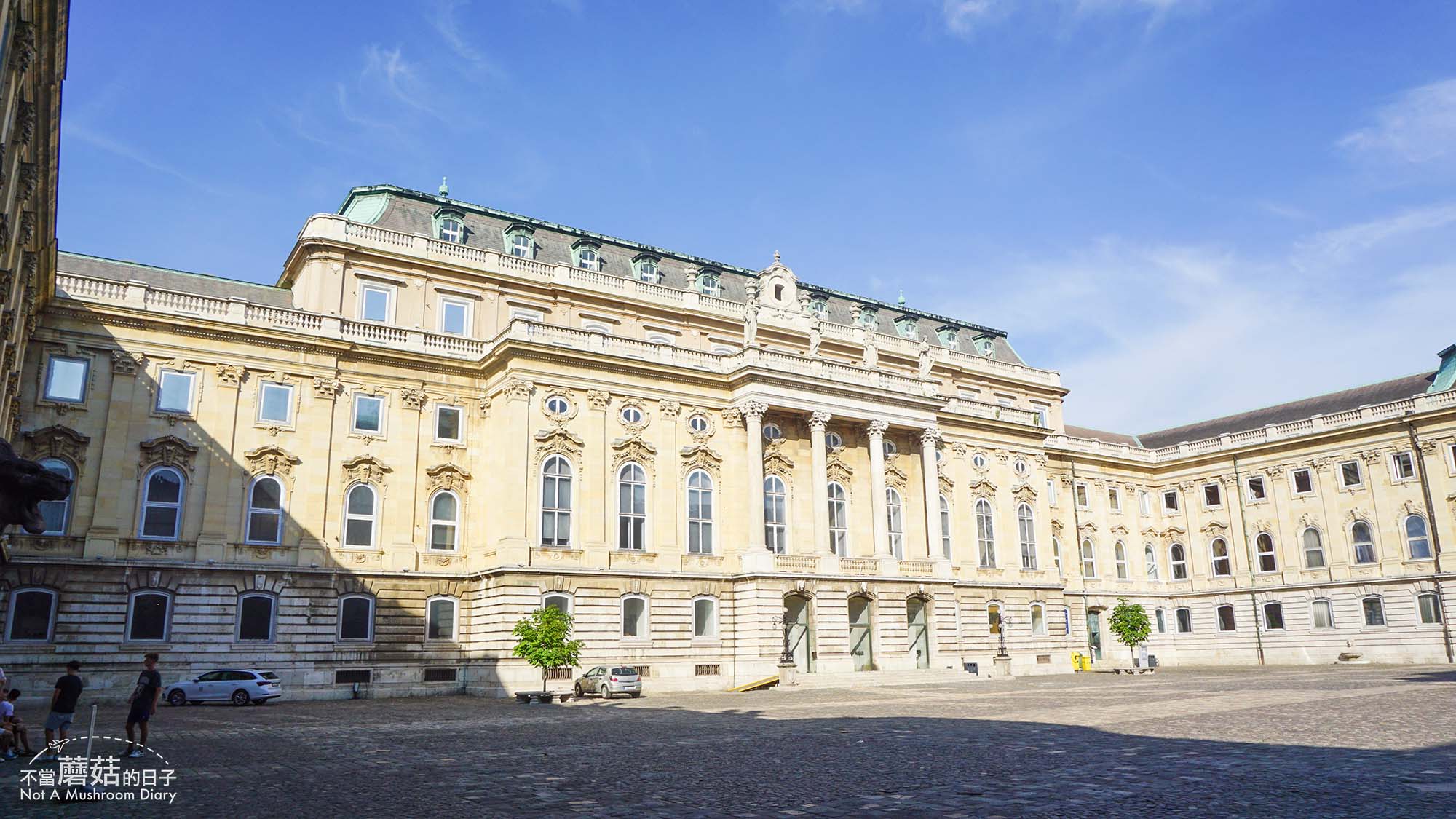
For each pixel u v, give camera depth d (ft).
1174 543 268.21
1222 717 90.33
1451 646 211.20
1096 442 264.93
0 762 67.15
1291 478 246.06
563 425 168.25
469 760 69.31
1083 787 52.16
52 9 86.84
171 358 150.71
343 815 47.67
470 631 163.12
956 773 58.39
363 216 193.26
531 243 203.51
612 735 87.20
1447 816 41.88
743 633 172.35
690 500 179.32
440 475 167.63
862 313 251.60
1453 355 236.84
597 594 162.40
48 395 141.18
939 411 216.33
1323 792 48.44
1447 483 216.95
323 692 148.36
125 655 138.41
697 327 209.15
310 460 157.48
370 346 164.86
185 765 67.21
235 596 147.23
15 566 133.49
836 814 46.44
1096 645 250.98
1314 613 236.84
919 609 197.06
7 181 88.12
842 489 197.16
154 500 146.30
